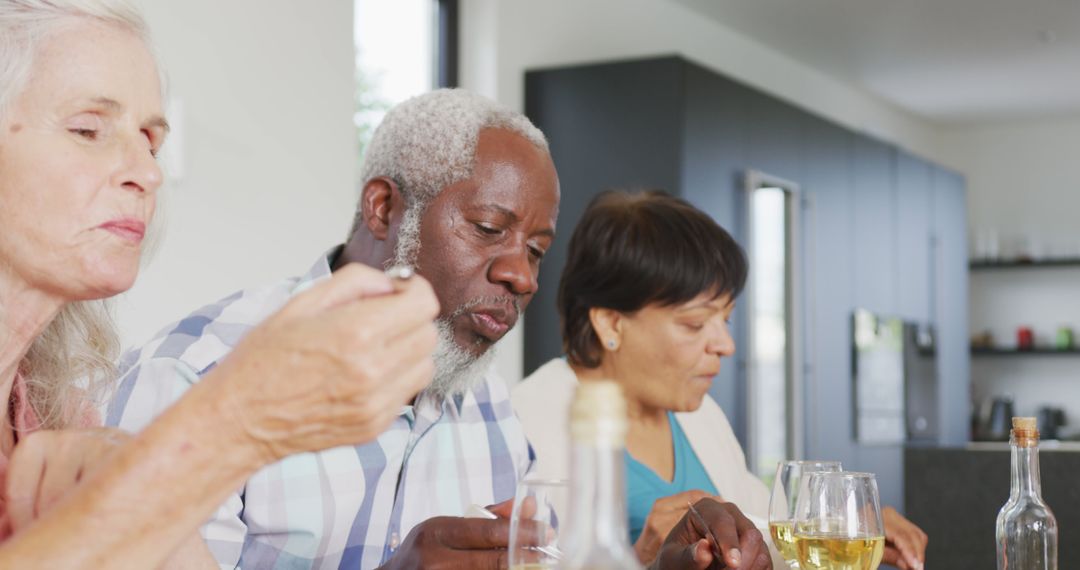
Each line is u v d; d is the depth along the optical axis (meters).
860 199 5.74
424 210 1.47
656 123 4.21
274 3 3.22
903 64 6.29
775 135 4.90
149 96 0.91
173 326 1.42
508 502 1.26
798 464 1.47
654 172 4.21
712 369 2.03
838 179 5.50
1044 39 5.82
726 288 2.00
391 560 1.13
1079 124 7.64
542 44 4.49
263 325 0.64
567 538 0.58
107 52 0.87
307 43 3.35
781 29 5.64
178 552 0.91
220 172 3.02
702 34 5.43
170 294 2.86
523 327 4.25
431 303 0.63
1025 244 7.68
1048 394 7.60
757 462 4.57
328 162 3.41
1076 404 7.53
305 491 1.40
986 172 7.86
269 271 3.18
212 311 1.44
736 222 4.56
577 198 4.30
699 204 4.30
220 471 0.63
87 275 0.87
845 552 1.29
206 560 0.94
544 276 4.26
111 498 0.62
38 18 0.85
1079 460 2.28
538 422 2.00
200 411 0.63
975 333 7.80
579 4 4.66
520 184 1.48
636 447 2.06
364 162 1.56
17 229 0.86
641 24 5.00
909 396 6.23
